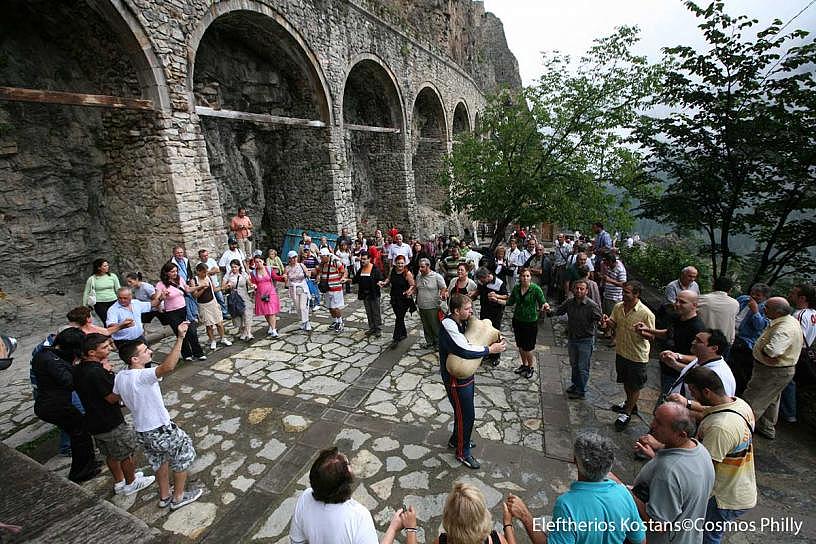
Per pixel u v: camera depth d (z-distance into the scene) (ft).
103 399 10.40
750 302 14.98
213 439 14.05
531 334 17.65
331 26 41.11
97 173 28.58
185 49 27.25
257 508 11.02
